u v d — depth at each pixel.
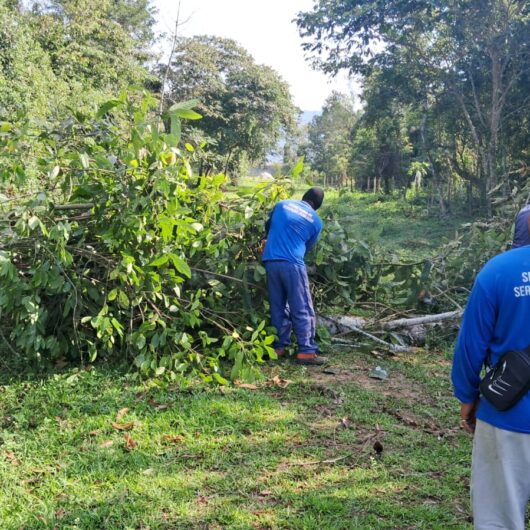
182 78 32.94
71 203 5.48
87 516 3.26
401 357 6.40
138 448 4.05
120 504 3.39
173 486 3.61
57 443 4.09
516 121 23.55
